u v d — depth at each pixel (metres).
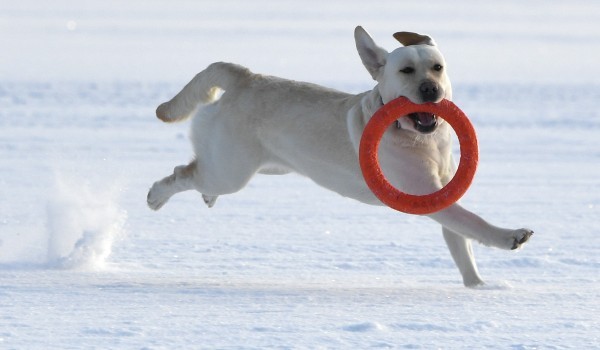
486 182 18.78
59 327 7.58
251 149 10.70
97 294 9.09
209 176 11.03
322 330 7.54
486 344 7.13
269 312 8.31
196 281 10.03
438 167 9.76
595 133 25.72
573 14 102.00
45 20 79.62
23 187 16.70
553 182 18.78
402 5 116.44
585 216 15.13
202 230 13.56
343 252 12.05
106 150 21.39
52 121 25.92
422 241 12.89
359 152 9.37
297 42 59.47
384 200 9.28
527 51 55.41
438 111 9.27
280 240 12.83
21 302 8.62
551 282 10.27
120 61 46.41
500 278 10.55
